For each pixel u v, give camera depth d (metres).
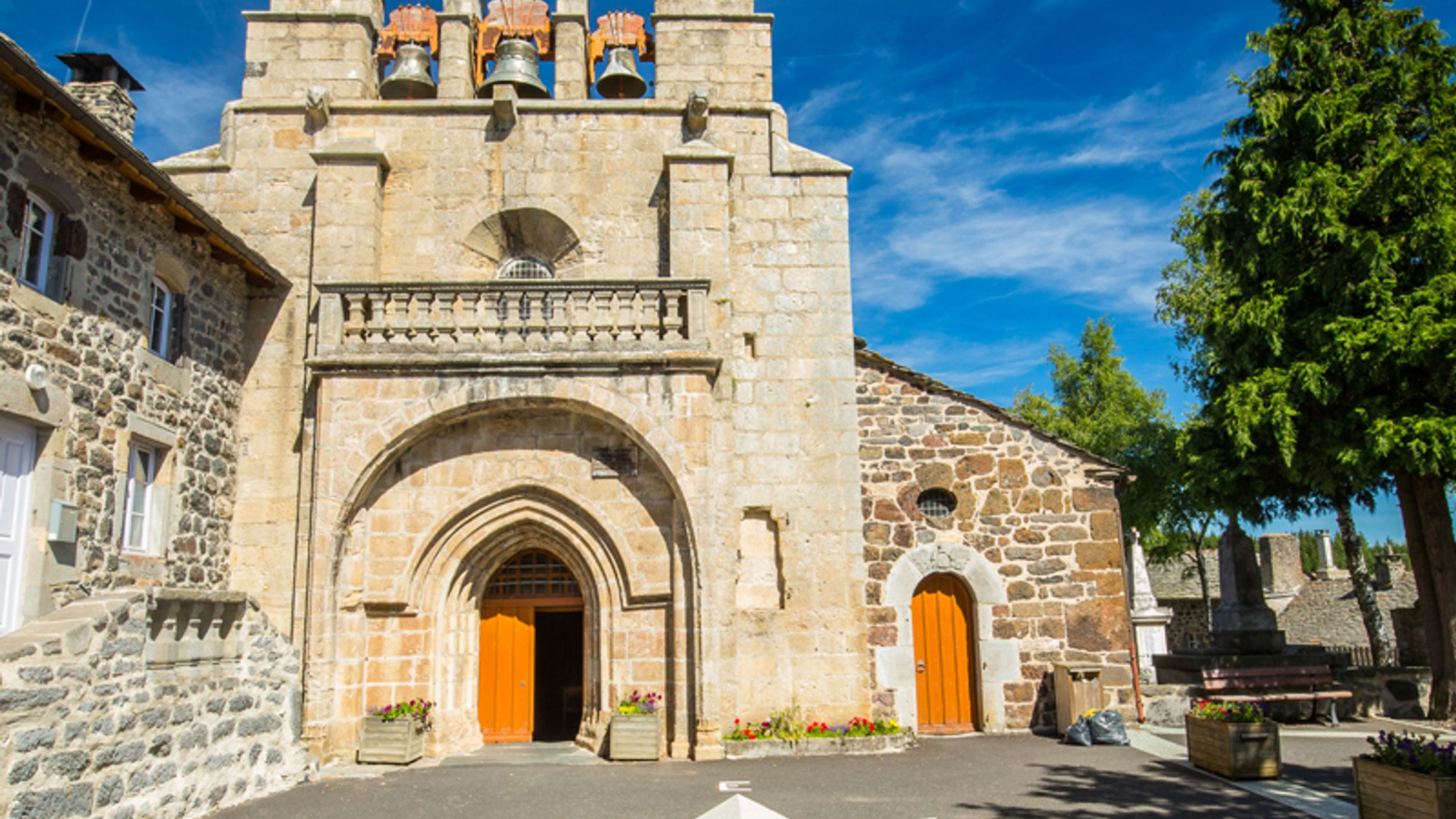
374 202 13.59
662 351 12.55
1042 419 26.91
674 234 13.72
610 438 12.93
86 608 7.52
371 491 12.58
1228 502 15.32
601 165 14.33
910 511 14.48
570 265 14.20
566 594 13.62
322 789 9.98
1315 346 13.63
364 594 12.34
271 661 10.06
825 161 14.44
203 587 11.98
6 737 6.41
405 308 13.30
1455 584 13.89
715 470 12.87
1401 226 13.47
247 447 13.03
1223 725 10.27
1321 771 10.55
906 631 14.13
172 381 11.35
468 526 12.77
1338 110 14.06
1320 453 13.82
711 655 12.08
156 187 10.17
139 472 10.91
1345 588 30.33
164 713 8.17
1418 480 14.34
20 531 8.78
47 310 9.03
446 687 12.59
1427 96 14.08
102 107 12.89
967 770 11.02
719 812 8.91
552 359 12.39
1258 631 16.25
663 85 14.73
